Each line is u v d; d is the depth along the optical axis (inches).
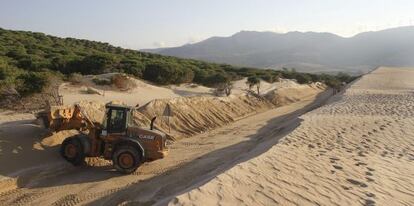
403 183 374.6
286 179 354.3
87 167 586.2
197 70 2220.7
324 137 589.6
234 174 351.9
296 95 2369.6
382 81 2314.2
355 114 887.1
